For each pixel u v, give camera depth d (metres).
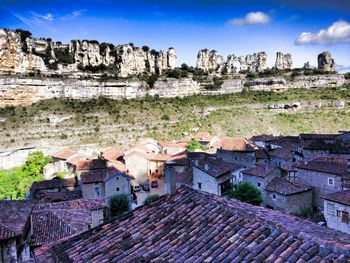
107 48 165.75
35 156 89.38
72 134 112.06
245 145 70.69
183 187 13.51
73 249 11.34
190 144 93.12
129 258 9.84
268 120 129.12
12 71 125.69
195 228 10.47
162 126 125.38
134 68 168.62
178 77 163.12
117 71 161.12
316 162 49.94
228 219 10.41
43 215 31.22
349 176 43.41
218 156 69.31
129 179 58.69
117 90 142.88
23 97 119.25
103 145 109.44
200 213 11.23
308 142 68.62
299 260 7.90
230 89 165.62
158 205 12.70
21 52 128.00
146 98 148.62
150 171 80.88
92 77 147.12
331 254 7.84
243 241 9.19
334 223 36.72
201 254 9.15
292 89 163.38
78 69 151.88
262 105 141.75
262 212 11.70
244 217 10.23
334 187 45.38
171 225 11.02
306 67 199.75
